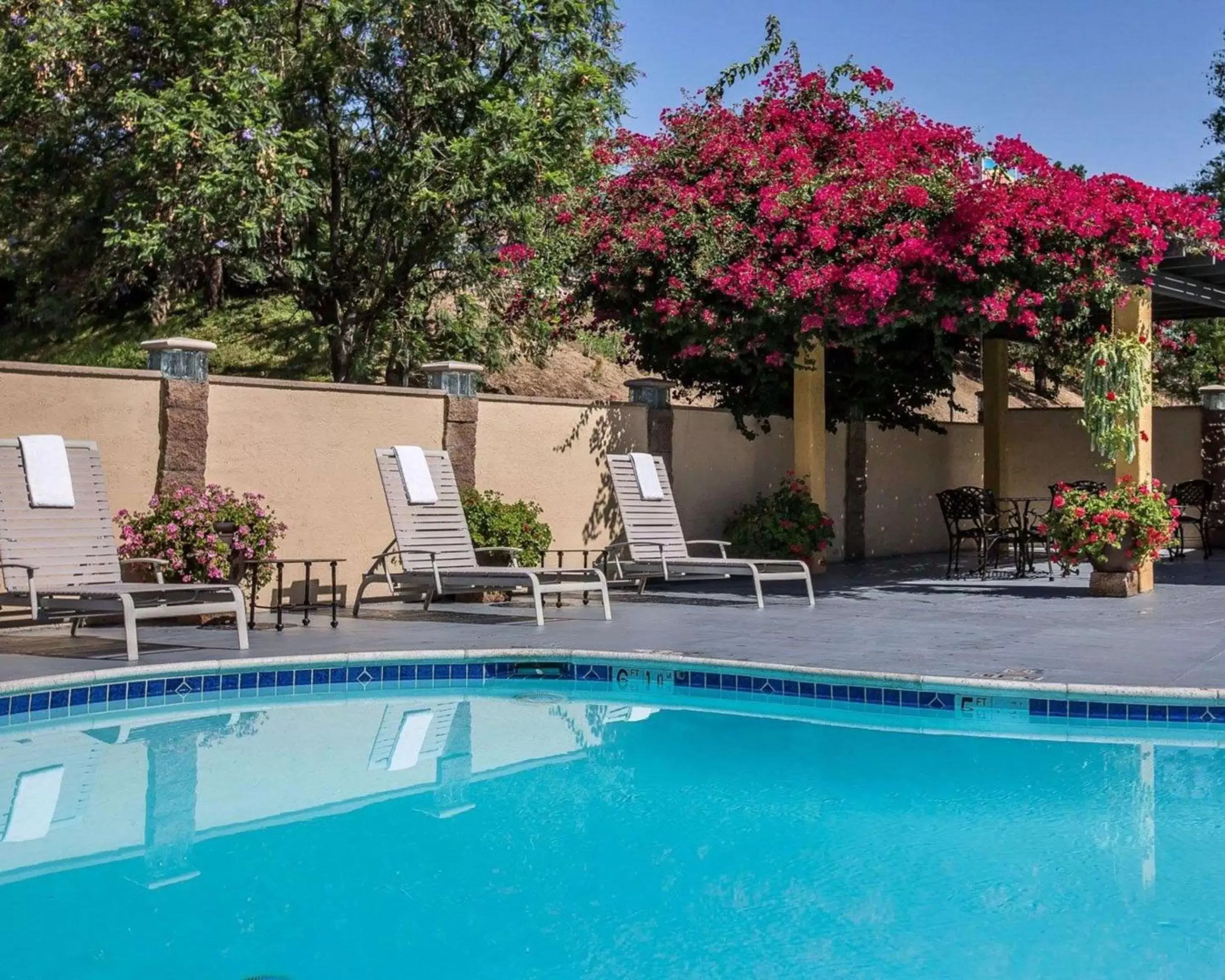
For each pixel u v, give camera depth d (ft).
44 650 24.61
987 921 11.50
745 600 35.63
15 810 15.34
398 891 12.37
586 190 39.01
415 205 49.60
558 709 22.31
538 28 51.21
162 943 10.85
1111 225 32.81
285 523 32.50
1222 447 53.26
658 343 42.19
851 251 33.88
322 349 64.75
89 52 50.96
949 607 33.40
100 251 61.21
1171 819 15.10
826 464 48.98
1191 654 24.03
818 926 11.37
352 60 50.21
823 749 19.03
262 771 17.48
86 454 26.76
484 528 34.91
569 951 10.73
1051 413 59.06
